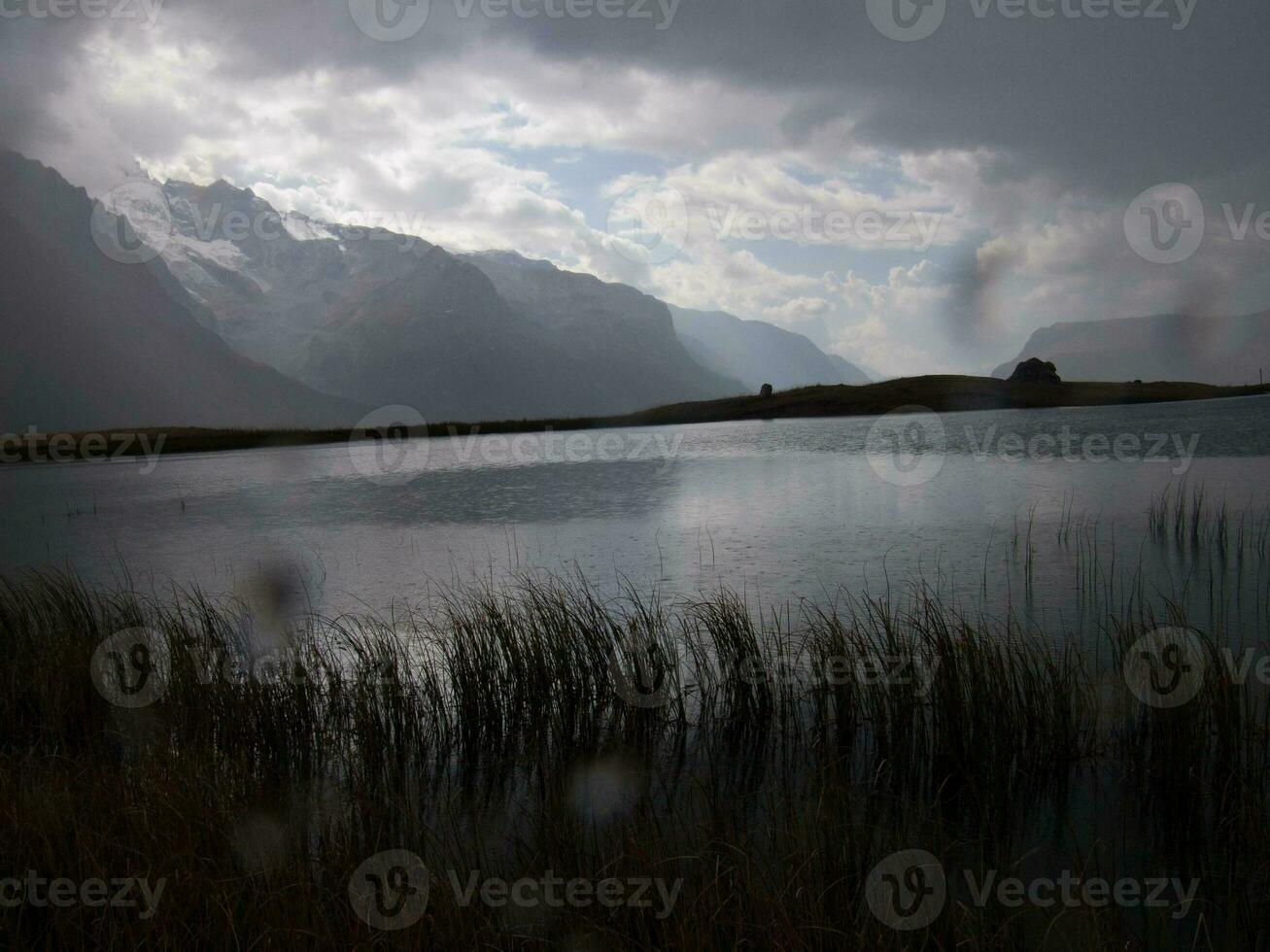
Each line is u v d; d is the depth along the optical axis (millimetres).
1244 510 15930
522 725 7512
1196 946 4133
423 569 14000
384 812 5691
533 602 9195
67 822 4781
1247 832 4828
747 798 5805
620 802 5801
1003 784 5953
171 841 4570
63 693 7320
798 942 3764
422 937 3930
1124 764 6227
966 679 6895
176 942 3883
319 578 13711
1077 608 9992
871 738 6941
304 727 7148
